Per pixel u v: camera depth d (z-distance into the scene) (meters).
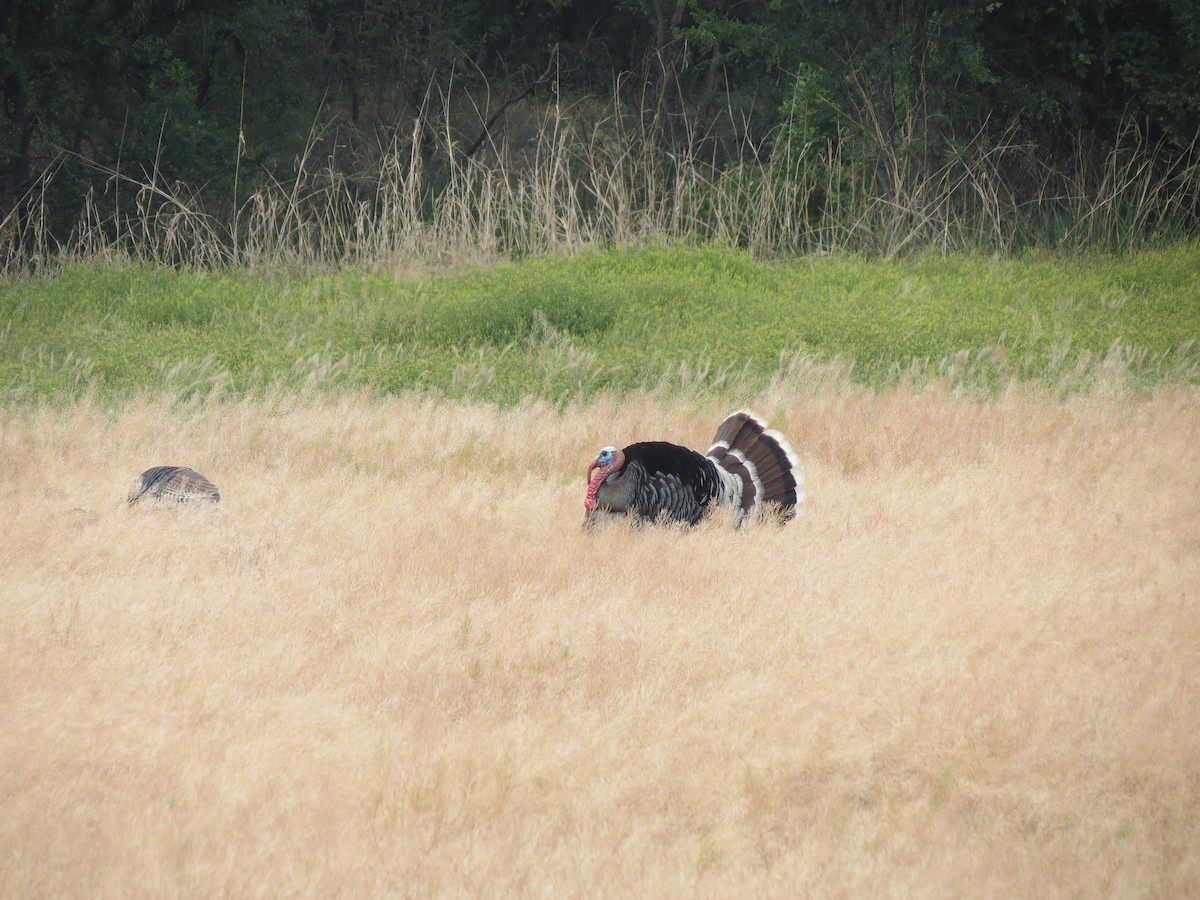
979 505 29.16
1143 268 66.19
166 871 13.94
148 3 92.94
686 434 36.38
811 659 20.42
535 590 23.61
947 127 83.94
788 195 80.44
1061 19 85.12
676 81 109.12
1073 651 20.25
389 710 18.48
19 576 23.84
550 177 78.56
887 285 60.66
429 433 35.94
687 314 52.81
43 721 17.70
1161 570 24.22
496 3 118.81
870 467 33.47
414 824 15.14
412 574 24.30
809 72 86.12
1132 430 35.53
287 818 15.16
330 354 45.97
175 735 17.33
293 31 106.56
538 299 52.28
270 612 22.19
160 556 25.05
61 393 40.53
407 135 109.50
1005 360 44.97
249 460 33.81
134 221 88.88
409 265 69.06
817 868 14.24
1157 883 13.85
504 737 17.48
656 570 24.55
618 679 19.50
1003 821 15.55
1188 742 17.05
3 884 13.64
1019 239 82.25
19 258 76.88
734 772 16.61
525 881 13.88
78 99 84.50
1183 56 80.56
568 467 33.72
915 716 18.12
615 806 15.73
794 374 42.75
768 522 27.69
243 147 92.94
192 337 49.00
